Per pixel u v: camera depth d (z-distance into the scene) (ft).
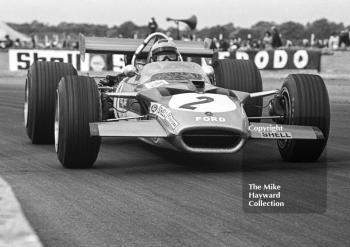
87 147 69.97
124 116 86.94
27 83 93.56
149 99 73.61
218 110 68.28
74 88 70.64
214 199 56.65
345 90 192.13
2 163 75.61
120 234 45.96
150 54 87.97
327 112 73.97
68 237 45.21
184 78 79.82
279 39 252.01
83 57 104.63
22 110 140.26
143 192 59.57
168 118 67.56
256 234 46.03
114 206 54.13
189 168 72.64
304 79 75.10
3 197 57.11
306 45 309.22
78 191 59.93
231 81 93.45
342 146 90.38
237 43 280.92
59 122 70.23
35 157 80.48
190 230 46.98
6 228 47.29
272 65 232.53
